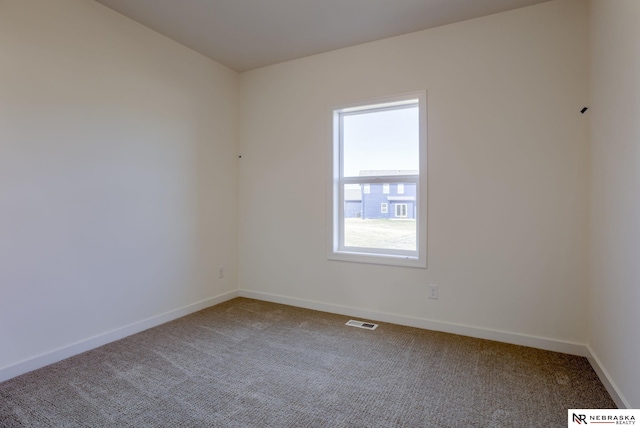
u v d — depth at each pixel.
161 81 2.99
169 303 3.10
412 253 3.08
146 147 2.88
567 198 2.42
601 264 2.07
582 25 2.36
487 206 2.67
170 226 3.10
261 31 2.93
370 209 3.28
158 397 1.86
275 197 3.66
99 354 2.39
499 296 2.65
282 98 3.59
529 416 1.70
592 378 2.07
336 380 2.05
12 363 2.07
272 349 2.49
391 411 1.74
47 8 2.22
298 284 3.55
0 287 2.02
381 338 2.70
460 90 2.75
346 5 2.53
